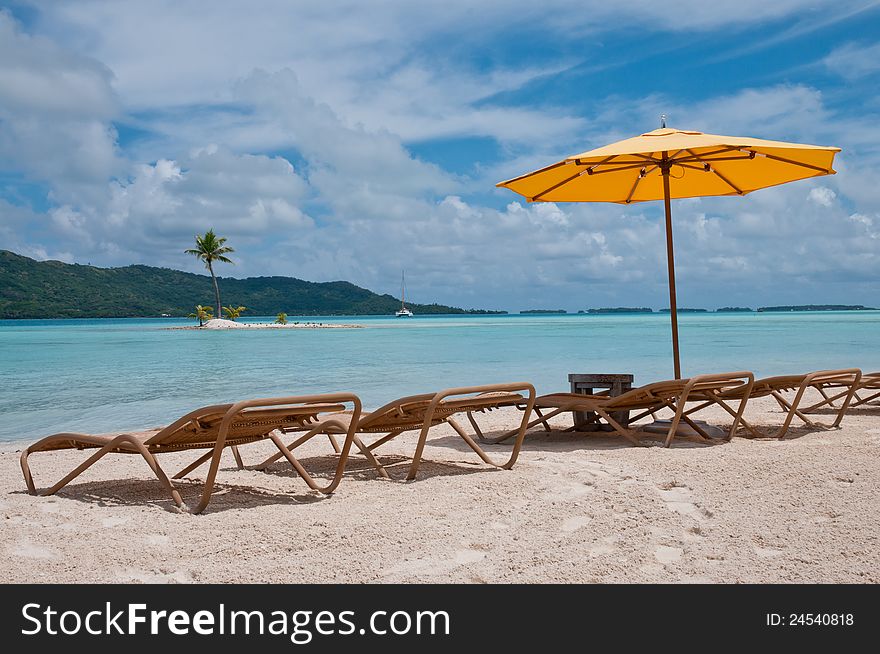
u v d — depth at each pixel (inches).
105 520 146.8
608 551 124.1
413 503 155.5
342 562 121.2
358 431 184.2
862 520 136.6
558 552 123.9
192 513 151.0
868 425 261.0
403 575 115.8
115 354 860.0
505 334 1473.9
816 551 122.1
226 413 147.8
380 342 1145.4
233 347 1028.5
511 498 158.1
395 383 468.8
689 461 192.4
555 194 303.4
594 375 256.4
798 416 269.4
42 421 321.1
